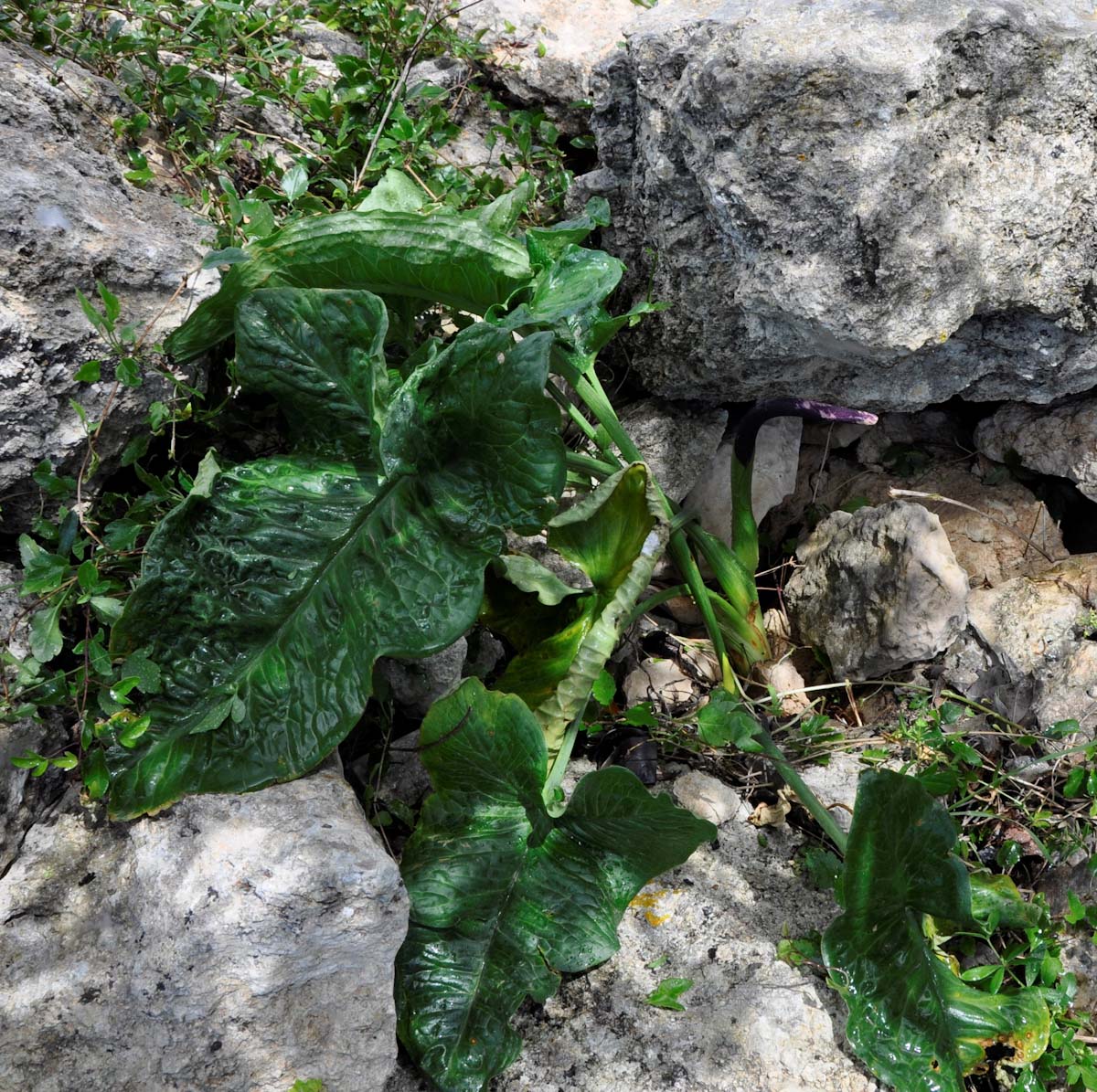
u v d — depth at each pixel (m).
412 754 0.97
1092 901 0.93
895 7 0.92
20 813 0.82
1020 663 1.02
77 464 0.87
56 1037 0.78
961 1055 0.85
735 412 1.11
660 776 1.02
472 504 0.85
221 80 1.10
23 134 0.90
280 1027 0.78
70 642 0.86
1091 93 0.92
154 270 0.90
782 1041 0.86
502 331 0.80
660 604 1.12
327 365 0.85
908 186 0.89
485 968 0.86
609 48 1.20
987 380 1.03
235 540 0.84
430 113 1.12
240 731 0.83
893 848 0.84
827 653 1.08
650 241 1.04
